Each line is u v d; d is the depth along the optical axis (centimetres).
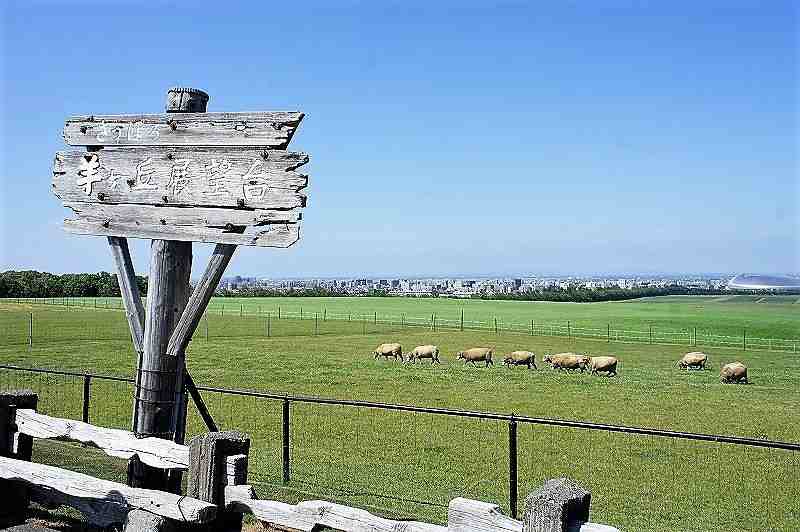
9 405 709
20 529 668
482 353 3825
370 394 2605
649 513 1097
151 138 754
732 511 1120
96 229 775
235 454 571
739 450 1566
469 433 1691
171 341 743
